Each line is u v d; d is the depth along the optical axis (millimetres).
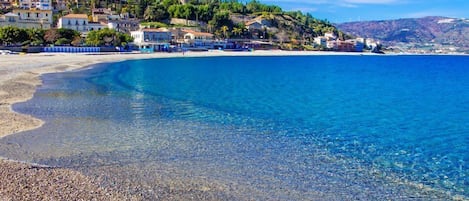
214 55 162500
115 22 179875
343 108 37531
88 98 37812
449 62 170250
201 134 24047
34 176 15227
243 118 30156
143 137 22781
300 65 117375
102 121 27125
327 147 22062
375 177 17156
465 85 65688
